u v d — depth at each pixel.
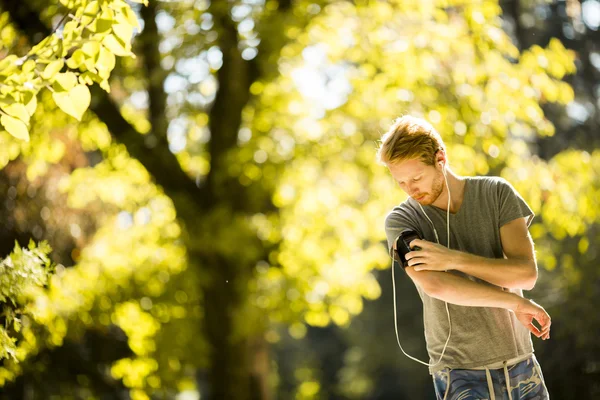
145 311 11.41
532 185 10.25
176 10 10.20
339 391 38.19
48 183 11.75
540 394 3.85
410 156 3.61
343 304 12.30
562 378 17.52
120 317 11.30
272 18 9.56
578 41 22.08
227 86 10.66
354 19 10.40
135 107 12.03
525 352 3.84
